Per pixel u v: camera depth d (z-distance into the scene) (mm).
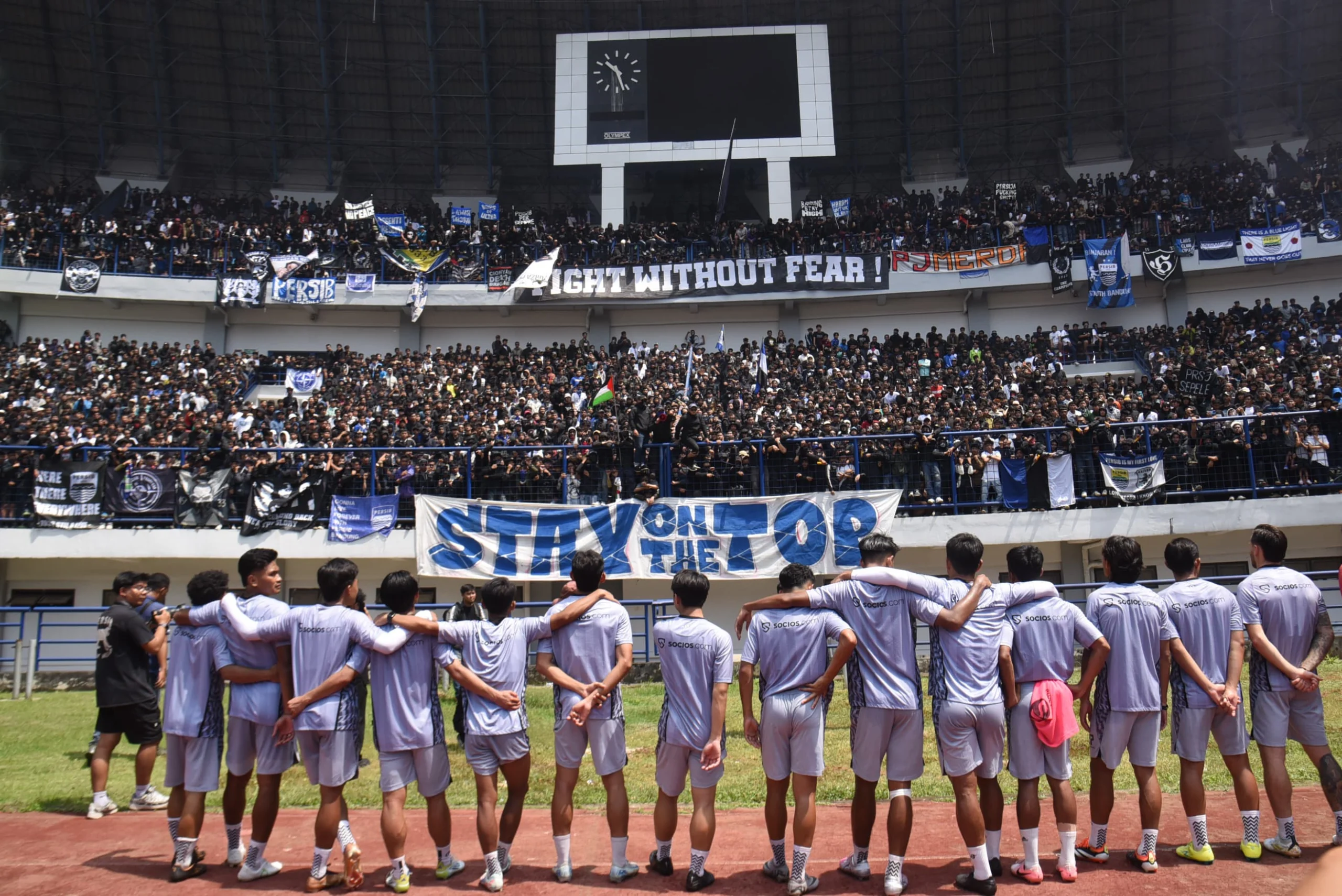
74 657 21875
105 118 38188
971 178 40969
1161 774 9602
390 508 20688
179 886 6559
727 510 20062
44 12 35188
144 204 35344
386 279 32812
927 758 10602
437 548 19953
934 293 32562
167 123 38562
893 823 6234
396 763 6449
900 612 6484
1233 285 31828
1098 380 26391
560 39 36094
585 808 8859
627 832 7316
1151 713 6633
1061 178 40375
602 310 33812
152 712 8898
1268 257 30156
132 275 31141
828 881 6512
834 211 36250
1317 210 30938
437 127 38969
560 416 23359
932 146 41125
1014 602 6664
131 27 35719
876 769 6438
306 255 32188
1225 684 6840
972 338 29844
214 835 8008
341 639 6547
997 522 20688
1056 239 31906
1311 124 38531
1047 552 23562
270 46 36594
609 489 20547
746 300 31922
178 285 31391
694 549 19906
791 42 35906
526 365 29031
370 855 7367
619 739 6648
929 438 20391
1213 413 22922
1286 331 27297
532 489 20812
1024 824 6426
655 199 40312
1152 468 20031
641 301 32062
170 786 6895
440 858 6652
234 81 38281
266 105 38938
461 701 6836
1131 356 29875
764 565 19797
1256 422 20547
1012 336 32844
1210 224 31453
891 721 6395
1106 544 7074
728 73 35750
